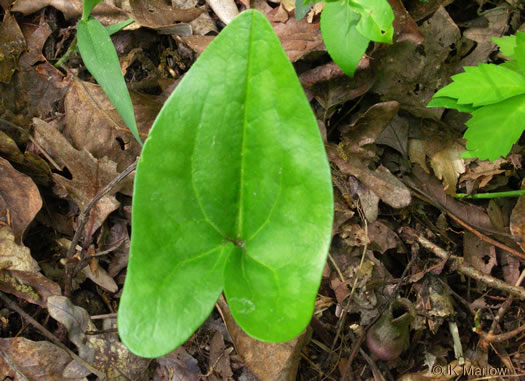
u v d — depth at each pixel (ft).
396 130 1.58
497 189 1.63
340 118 1.52
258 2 1.49
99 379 1.21
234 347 1.28
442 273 1.53
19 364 1.15
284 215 0.77
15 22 1.35
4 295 1.18
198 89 0.72
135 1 1.38
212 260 0.77
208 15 1.50
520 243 1.57
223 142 0.75
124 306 0.70
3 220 1.22
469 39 1.65
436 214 1.58
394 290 1.39
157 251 0.73
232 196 0.78
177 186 0.74
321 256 0.74
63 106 1.35
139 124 1.34
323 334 1.40
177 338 0.72
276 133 0.74
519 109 1.28
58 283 1.26
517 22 1.68
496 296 1.55
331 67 1.43
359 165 1.49
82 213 1.22
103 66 1.16
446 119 1.62
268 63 0.72
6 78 1.31
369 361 1.38
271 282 0.77
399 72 1.54
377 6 1.11
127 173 1.20
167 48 1.46
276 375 1.27
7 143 1.25
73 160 1.28
